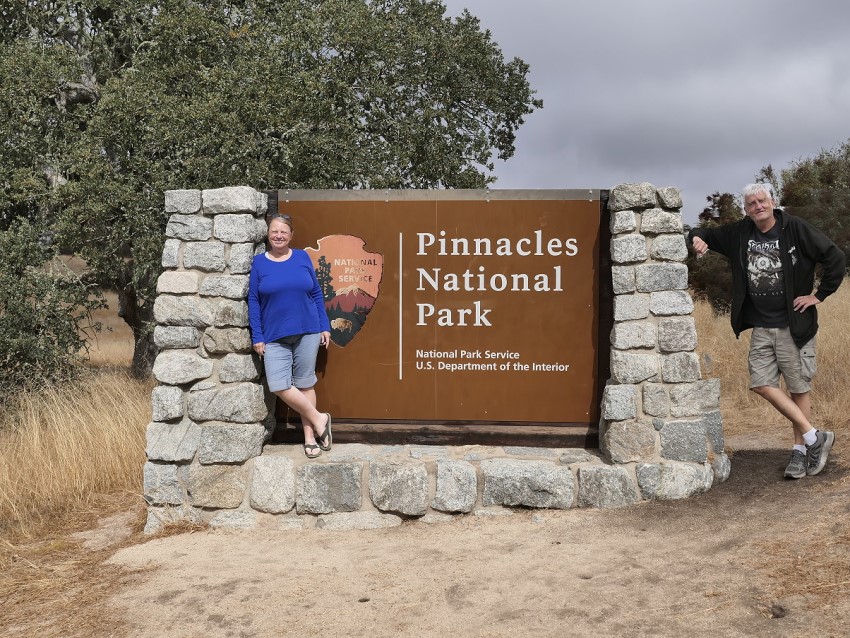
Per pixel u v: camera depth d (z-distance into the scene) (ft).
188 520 17.61
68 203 39.09
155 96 36.78
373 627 12.04
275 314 17.54
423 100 47.91
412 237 18.88
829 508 14.51
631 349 17.34
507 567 13.94
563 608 12.07
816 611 10.93
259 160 37.68
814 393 24.88
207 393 17.60
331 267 19.08
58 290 37.37
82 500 20.67
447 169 49.03
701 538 14.37
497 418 18.71
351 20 40.98
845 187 54.75
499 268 18.69
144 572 14.96
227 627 12.37
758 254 16.60
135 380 37.04
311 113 38.88
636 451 17.06
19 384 34.04
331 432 18.54
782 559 12.73
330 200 19.06
